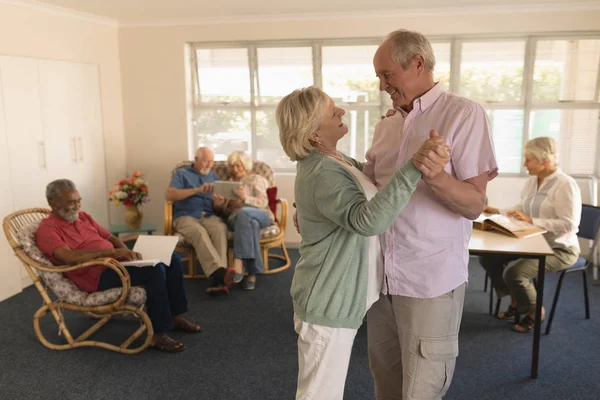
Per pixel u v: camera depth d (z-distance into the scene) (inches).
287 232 214.2
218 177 189.5
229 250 175.9
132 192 179.0
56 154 180.7
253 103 212.7
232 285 171.5
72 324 139.9
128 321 141.4
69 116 186.5
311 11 193.5
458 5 183.3
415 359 70.1
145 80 213.5
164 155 217.2
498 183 197.0
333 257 67.5
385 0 174.2
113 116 211.0
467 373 114.0
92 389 108.0
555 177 134.5
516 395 105.3
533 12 185.6
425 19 192.5
